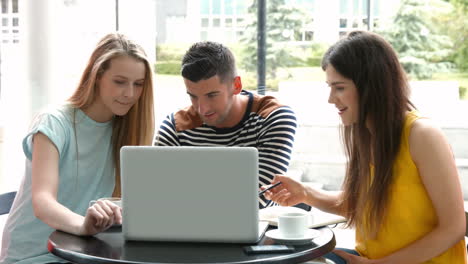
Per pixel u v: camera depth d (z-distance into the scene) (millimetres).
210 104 2389
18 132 5262
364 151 2055
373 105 1998
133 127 2348
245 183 1728
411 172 1980
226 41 5742
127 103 2254
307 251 1688
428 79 5508
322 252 1735
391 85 1994
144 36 5762
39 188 2104
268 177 2451
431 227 2014
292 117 2564
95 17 5602
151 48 5777
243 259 1612
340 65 2014
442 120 5449
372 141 2043
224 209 1743
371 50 2002
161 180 1758
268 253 1667
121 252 1688
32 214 2289
